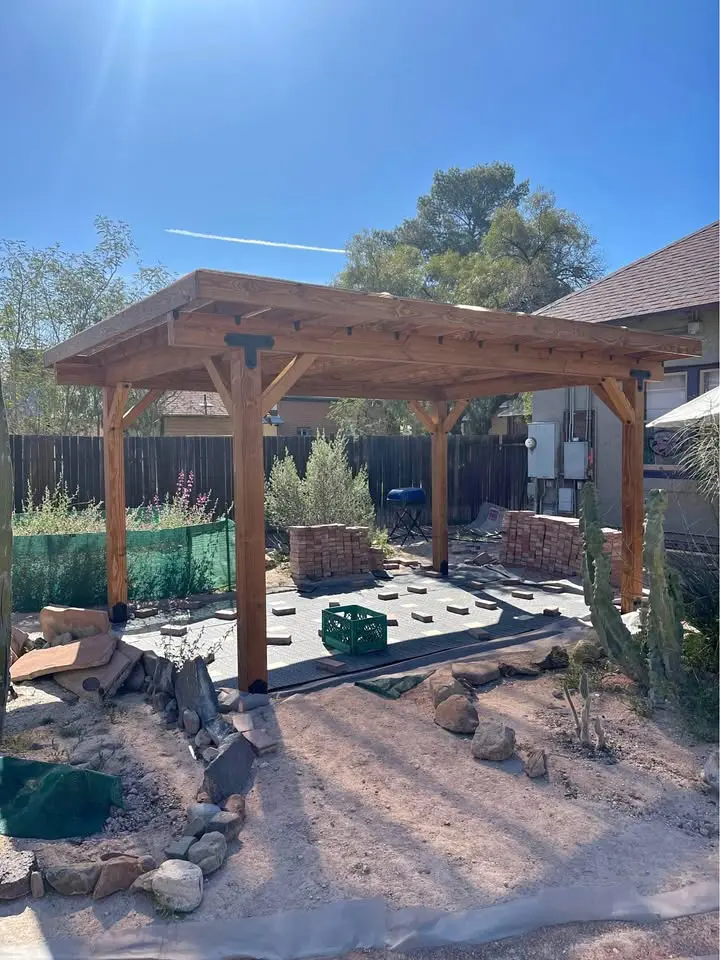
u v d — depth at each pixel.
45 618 6.91
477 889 3.24
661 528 5.48
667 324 12.55
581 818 3.87
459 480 17.55
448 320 5.96
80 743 4.73
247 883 3.27
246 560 5.69
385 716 5.28
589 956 2.89
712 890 3.26
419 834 3.68
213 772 4.05
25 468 12.50
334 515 13.06
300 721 5.16
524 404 26.17
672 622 5.42
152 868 3.30
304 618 8.88
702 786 4.27
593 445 14.09
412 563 12.42
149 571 9.59
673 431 11.96
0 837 3.54
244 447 5.62
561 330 6.84
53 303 16.08
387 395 11.06
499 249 30.00
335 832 3.69
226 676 6.54
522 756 4.62
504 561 12.37
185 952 2.86
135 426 17.06
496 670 6.09
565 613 8.96
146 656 5.90
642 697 5.57
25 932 2.95
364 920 3.02
